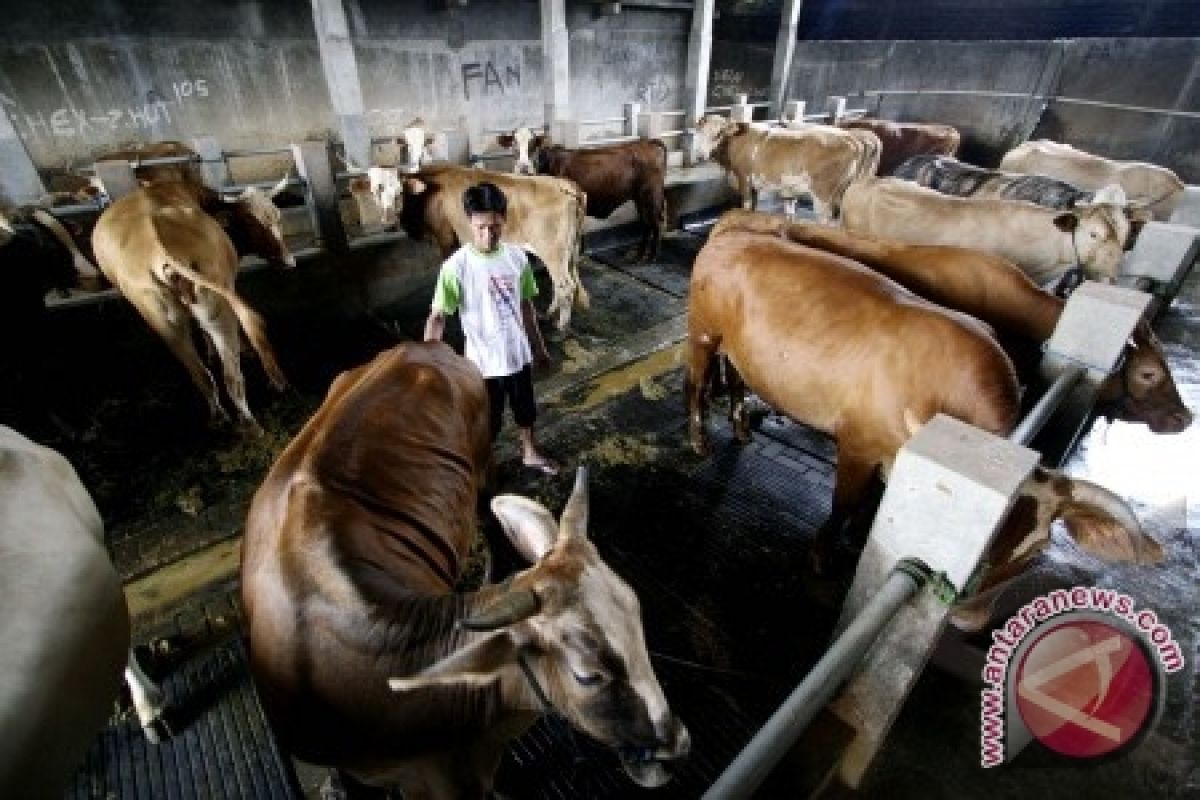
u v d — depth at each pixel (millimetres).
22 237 4555
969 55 12555
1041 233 5152
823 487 4250
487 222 3223
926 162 8477
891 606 1848
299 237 7457
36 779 1594
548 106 10633
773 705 2842
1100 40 11000
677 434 4785
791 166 8625
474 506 2668
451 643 1681
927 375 2861
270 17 10086
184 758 2543
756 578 3520
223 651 2996
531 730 2693
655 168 8078
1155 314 5164
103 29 8930
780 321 3443
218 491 4109
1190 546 3854
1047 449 3652
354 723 1714
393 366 2658
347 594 1707
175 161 6562
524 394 3943
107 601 2053
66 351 5219
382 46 11047
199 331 5539
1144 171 8094
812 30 15758
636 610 1656
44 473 2189
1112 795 2598
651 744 1646
